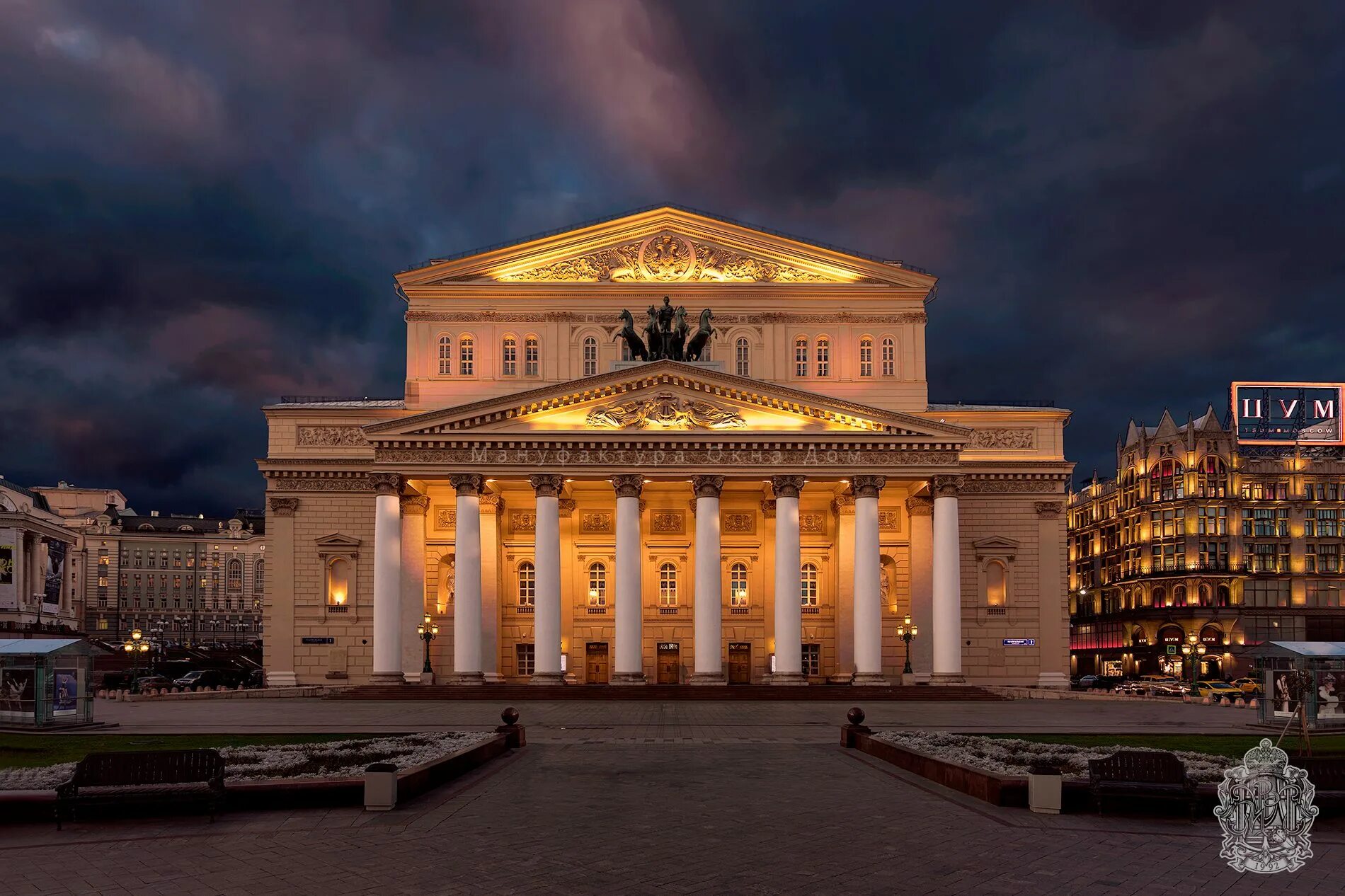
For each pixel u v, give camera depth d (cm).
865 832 1977
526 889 1555
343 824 2020
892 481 7375
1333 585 12169
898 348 7812
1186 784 2128
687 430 6950
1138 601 12762
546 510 6850
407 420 6869
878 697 6469
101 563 19575
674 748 3491
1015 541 7775
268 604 7519
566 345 7762
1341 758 2105
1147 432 13250
